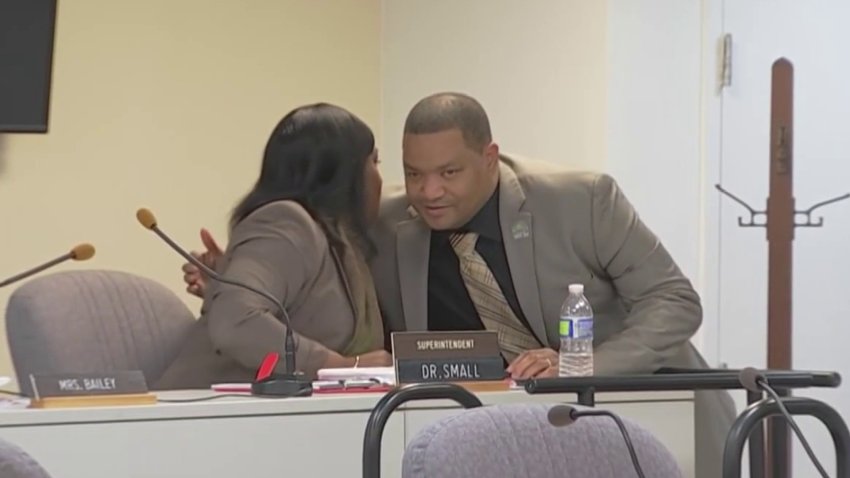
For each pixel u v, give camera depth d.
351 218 8.00
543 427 4.55
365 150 8.05
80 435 6.00
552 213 8.02
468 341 7.03
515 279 7.99
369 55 12.96
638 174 10.70
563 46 11.16
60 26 11.36
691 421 7.39
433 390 5.23
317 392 6.72
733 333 10.70
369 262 8.26
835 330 10.41
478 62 12.05
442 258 8.26
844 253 10.47
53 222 11.25
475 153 7.84
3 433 5.88
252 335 7.25
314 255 7.64
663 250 8.07
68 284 7.71
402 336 6.91
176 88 11.96
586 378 5.81
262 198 7.86
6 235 11.01
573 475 4.54
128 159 11.67
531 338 8.20
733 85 10.72
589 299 8.09
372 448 5.08
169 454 6.16
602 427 4.70
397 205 8.46
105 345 7.75
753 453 6.25
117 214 11.59
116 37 11.65
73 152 11.38
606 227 7.97
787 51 10.61
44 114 10.12
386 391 6.78
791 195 10.09
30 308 7.37
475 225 8.08
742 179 10.68
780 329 10.02
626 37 10.73
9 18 10.05
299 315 7.68
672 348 7.70
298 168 7.88
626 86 10.71
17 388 7.77
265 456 6.36
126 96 11.68
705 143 10.78
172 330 8.27
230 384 7.21
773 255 10.12
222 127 12.20
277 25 12.52
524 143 11.59
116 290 8.02
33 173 11.16
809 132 10.48
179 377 7.74
